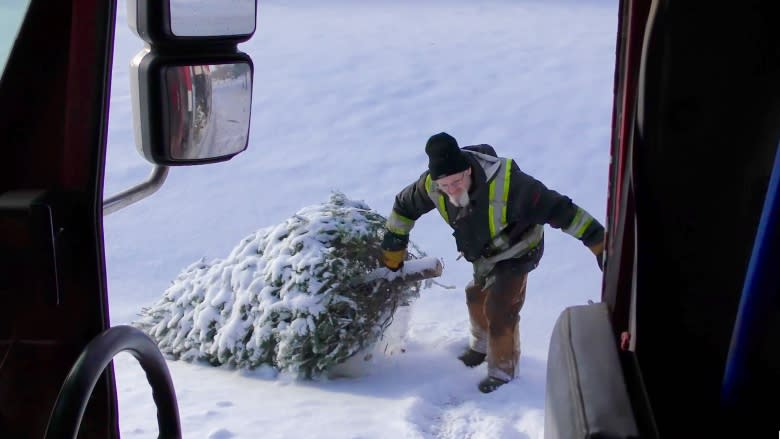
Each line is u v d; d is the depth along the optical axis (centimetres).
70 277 154
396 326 539
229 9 156
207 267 580
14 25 157
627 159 132
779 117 126
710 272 132
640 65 131
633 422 117
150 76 147
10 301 153
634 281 133
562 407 129
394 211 484
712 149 128
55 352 155
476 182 457
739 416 126
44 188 157
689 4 125
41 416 157
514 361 495
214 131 159
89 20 150
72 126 152
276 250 519
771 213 114
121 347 147
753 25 125
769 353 122
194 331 535
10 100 157
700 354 135
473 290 511
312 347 490
